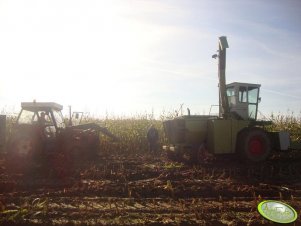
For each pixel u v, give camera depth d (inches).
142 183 357.7
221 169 436.8
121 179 387.5
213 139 474.3
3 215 253.1
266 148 480.1
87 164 457.1
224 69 496.4
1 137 473.1
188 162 486.0
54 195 316.8
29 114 480.7
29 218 251.3
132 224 240.2
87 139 496.4
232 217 255.6
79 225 239.6
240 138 480.4
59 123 505.0
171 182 362.3
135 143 592.1
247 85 516.1
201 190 334.6
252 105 521.0
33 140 464.1
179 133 494.9
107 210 271.3
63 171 405.4
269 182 378.6
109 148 577.0
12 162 457.4
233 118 497.4
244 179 391.2
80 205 286.0
